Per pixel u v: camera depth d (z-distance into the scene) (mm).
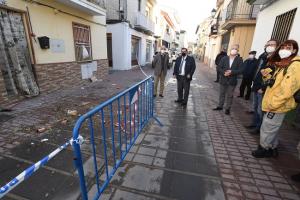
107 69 10617
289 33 5027
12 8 4836
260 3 6836
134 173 2518
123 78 10148
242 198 2162
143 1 16188
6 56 4816
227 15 13828
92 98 6035
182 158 2902
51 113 4531
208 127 4113
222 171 2621
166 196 2158
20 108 4762
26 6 5262
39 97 5809
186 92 5383
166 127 4043
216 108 5312
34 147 3043
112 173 2404
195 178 2463
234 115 4934
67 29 7082
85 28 8250
